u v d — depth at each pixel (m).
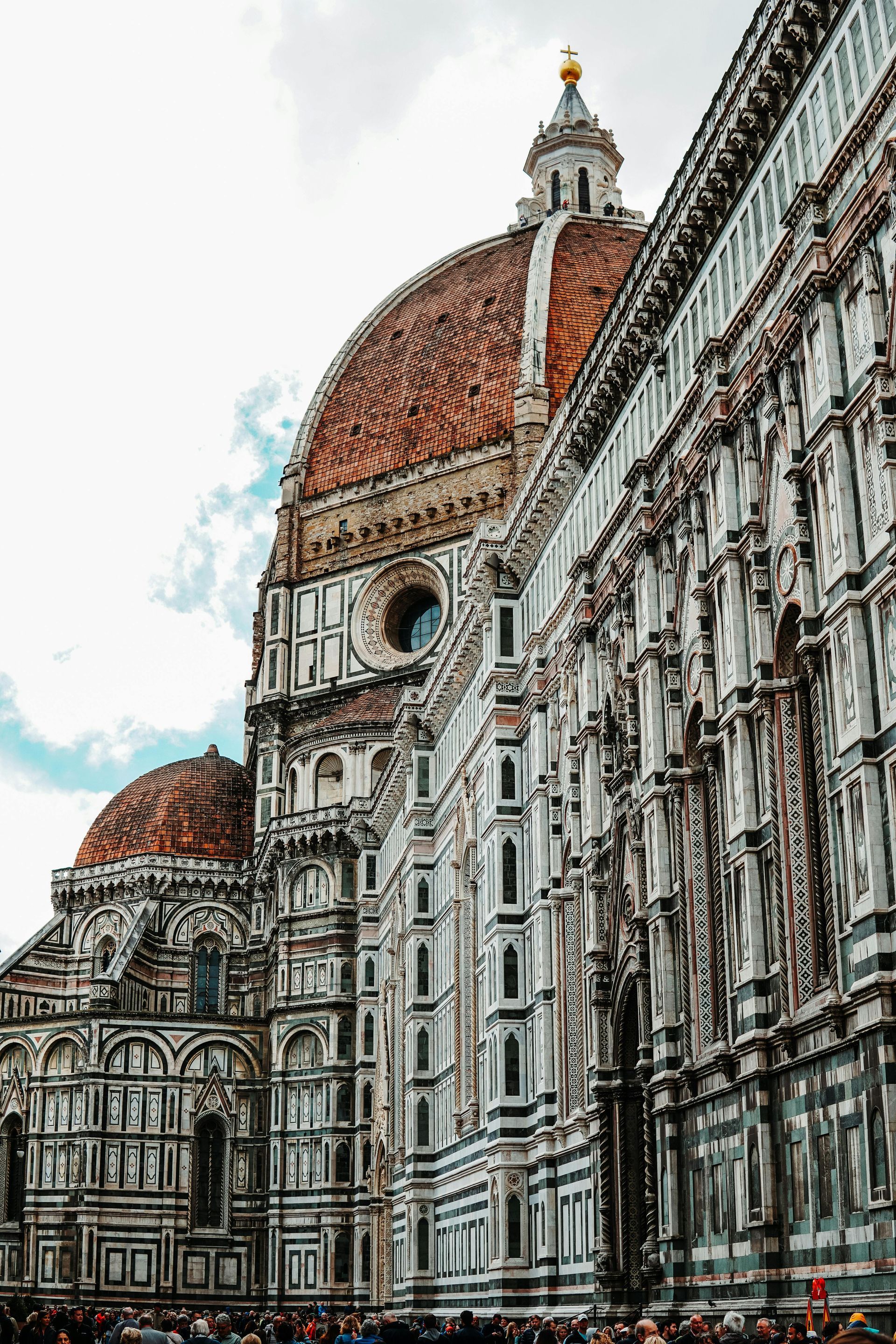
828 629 38.22
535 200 155.75
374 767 113.38
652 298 53.12
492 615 73.19
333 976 109.25
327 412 132.38
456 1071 78.88
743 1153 41.69
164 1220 106.56
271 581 128.25
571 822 61.88
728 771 44.19
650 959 50.59
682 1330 38.03
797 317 40.91
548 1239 62.59
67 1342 29.16
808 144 41.81
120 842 126.88
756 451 44.12
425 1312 82.75
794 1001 39.62
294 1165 106.88
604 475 59.81
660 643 51.41
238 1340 32.41
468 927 79.00
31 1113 109.00
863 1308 34.56
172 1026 110.75
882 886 35.06
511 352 123.31
